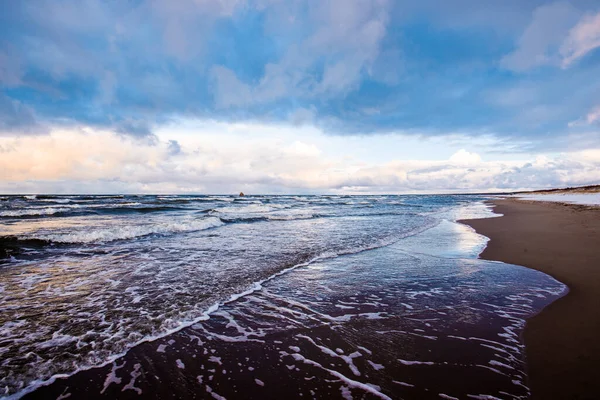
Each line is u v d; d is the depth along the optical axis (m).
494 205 34.59
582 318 3.90
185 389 2.63
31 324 3.86
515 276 5.89
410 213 23.64
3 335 3.55
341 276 6.12
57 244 9.33
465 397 2.48
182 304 4.58
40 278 5.88
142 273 6.25
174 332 3.70
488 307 4.39
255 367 2.97
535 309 4.26
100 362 3.04
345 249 8.80
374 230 13.12
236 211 24.02
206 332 3.71
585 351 3.11
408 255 8.05
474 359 3.04
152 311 4.31
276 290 5.27
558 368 2.83
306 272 6.42
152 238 10.81
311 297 4.93
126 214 21.17
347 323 3.95
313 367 2.96
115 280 5.77
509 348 3.23
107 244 9.55
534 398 2.44
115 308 4.41
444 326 3.81
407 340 3.47
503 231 11.83
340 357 3.14
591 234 10.07
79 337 3.54
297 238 10.88
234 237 11.09
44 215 19.61
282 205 35.69
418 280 5.81
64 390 2.60
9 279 5.80
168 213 22.09
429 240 10.38
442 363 2.98
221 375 2.84
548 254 7.48
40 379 2.74
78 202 32.03
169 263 7.10
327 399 2.50
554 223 13.52
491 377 2.73
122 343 3.41
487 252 8.19
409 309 4.39
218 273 6.27
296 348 3.33
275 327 3.85
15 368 2.89
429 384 2.66
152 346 3.36
